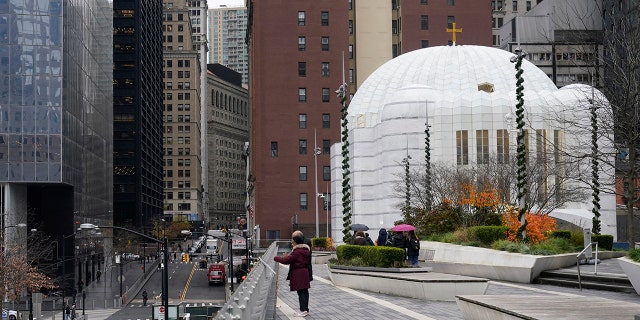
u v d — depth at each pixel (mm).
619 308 13766
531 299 15406
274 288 24781
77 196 80312
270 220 115000
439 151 76562
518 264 29688
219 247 157875
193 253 143000
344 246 29859
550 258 29797
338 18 117375
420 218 46406
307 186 115625
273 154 115750
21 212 73062
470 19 121000
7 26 71312
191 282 105438
